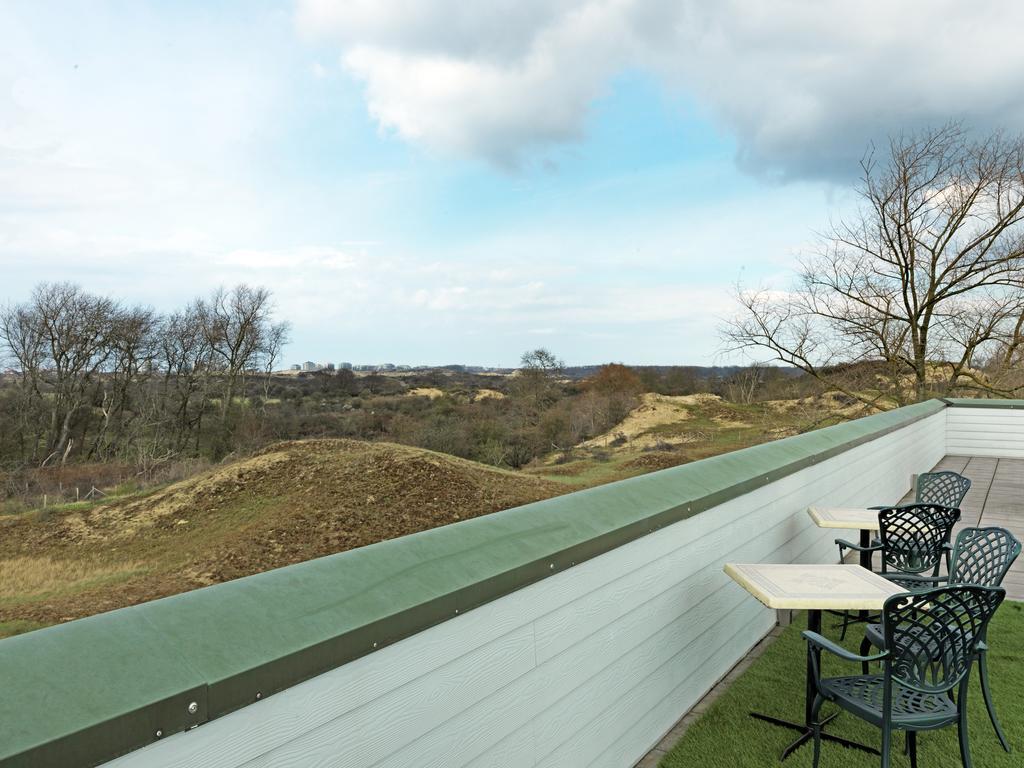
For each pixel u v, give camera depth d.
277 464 29.44
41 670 0.92
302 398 45.38
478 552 1.76
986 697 2.56
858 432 5.68
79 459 35.97
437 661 1.54
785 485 4.09
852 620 3.65
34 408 34.72
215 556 21.30
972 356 15.54
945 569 4.91
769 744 2.64
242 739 1.09
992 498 7.25
